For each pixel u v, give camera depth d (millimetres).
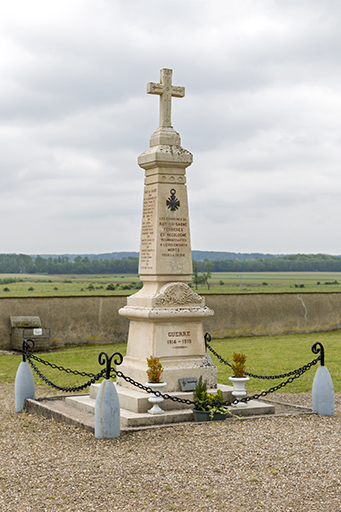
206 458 7652
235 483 6793
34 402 11000
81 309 22547
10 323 21250
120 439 8664
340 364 17109
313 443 8328
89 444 8492
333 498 6336
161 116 11539
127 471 7230
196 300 11062
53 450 8289
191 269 11289
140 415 9609
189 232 11312
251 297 25969
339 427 9375
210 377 10930
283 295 26703
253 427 9305
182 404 10328
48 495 6566
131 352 11336
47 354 19797
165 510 6125
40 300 21875
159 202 11078
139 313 10828
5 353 20328
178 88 11586
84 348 21469
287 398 12617
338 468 7238
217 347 21406
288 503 6238
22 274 111688
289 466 7320
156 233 10992
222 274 126812
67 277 99312
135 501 6359
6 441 8891
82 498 6465
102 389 8789
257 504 6223
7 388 13789
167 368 10617
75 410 10844
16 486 6867
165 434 8859
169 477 7008
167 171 11172
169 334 10836
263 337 25328
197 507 6180
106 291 49156
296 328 26953
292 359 18000
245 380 10453
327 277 111750
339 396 12781
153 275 11086
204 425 9406
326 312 27719
